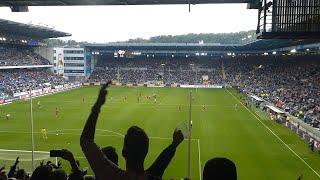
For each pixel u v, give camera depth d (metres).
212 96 88.38
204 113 62.56
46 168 5.13
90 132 3.75
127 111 64.00
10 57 101.56
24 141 40.78
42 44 120.88
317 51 87.94
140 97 85.00
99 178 3.52
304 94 72.25
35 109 65.56
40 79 104.06
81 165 31.05
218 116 59.53
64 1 11.57
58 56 127.19
